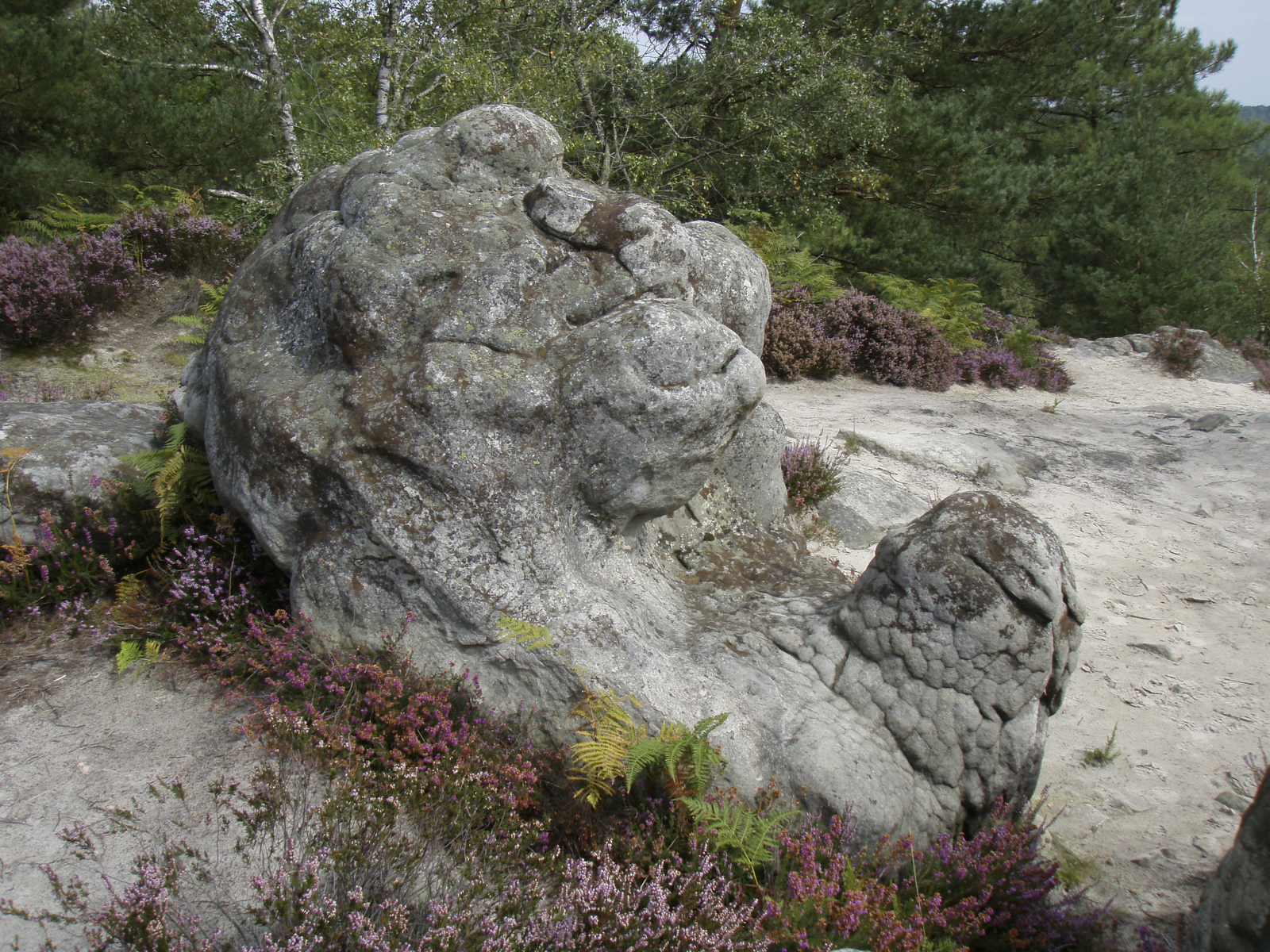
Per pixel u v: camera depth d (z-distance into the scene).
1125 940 3.42
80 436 4.78
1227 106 20.91
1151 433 10.07
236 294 4.43
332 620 3.81
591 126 14.71
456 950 2.61
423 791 3.28
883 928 3.00
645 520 4.28
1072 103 20.83
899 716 3.77
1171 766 4.56
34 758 3.46
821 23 15.86
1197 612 6.22
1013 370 12.12
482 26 12.69
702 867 3.12
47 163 10.01
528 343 3.83
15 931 2.72
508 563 3.68
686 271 4.20
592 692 3.54
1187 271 17.66
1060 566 3.75
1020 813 3.92
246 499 3.94
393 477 3.65
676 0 15.34
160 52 13.16
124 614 4.16
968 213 16.58
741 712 3.63
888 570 3.90
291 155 11.43
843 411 9.68
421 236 3.97
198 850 3.09
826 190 15.63
